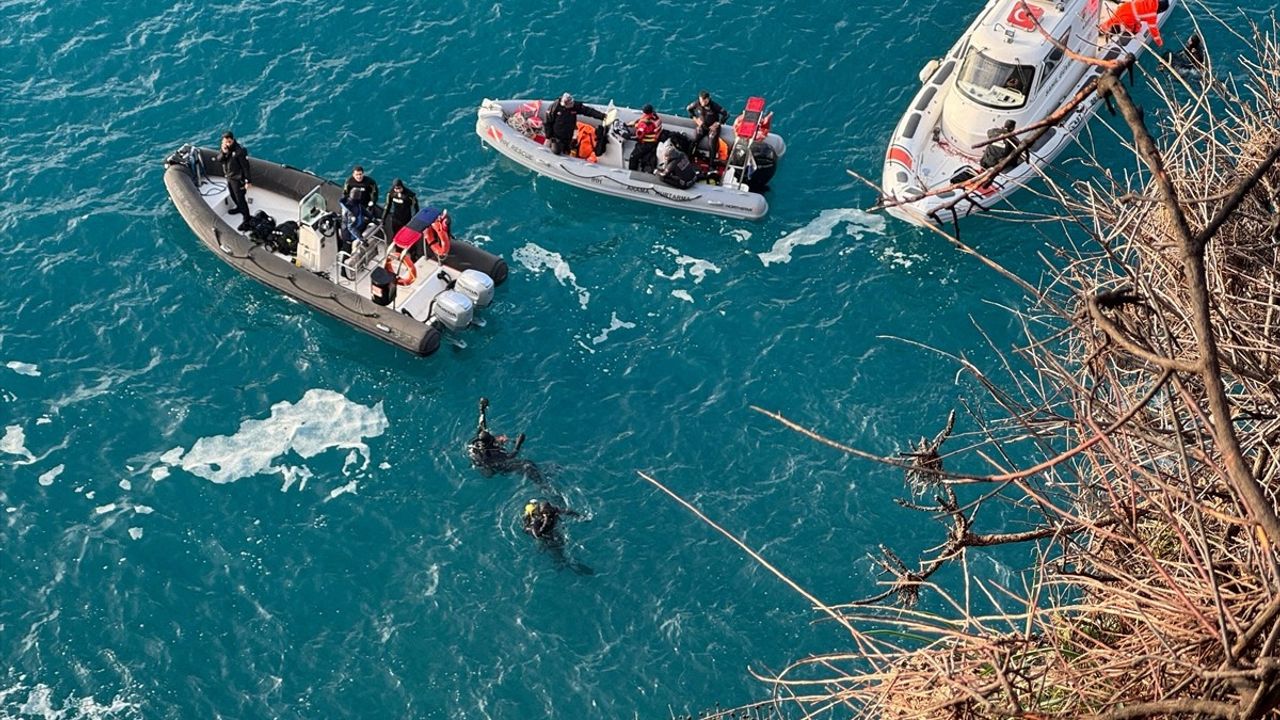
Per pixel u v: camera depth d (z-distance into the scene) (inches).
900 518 1124.5
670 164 1403.8
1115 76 221.6
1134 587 280.8
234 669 1018.1
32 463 1146.7
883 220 1398.9
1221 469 268.4
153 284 1310.3
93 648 1023.0
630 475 1163.9
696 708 1000.9
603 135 1446.9
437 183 1446.9
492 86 1546.5
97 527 1101.7
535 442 1188.5
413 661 1026.7
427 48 1577.3
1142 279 319.6
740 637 1044.5
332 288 1275.8
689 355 1272.1
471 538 1109.7
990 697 282.0
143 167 1427.2
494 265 1321.4
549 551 1096.2
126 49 1549.0
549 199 1433.3
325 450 1175.6
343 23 1598.2
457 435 1192.8
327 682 1013.2
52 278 1306.6
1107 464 339.3
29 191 1386.6
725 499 1144.8
